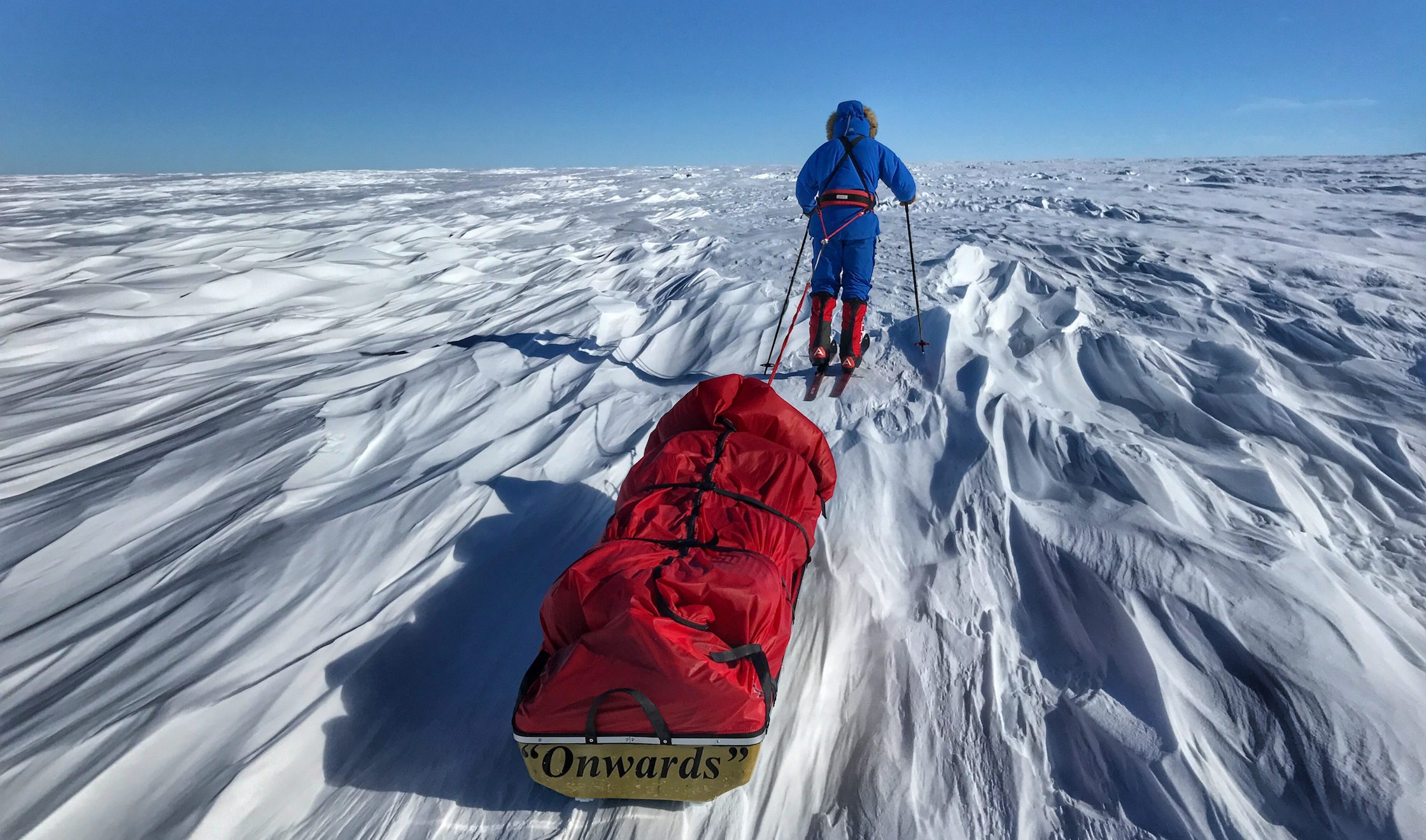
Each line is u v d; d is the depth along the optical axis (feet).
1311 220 23.58
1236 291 15.51
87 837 5.24
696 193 57.47
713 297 17.38
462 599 7.77
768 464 7.04
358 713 6.37
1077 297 15.02
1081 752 5.65
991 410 10.37
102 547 9.26
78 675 6.93
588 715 4.96
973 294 15.24
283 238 33.24
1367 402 10.80
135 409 14.25
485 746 6.09
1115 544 7.39
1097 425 9.93
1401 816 4.79
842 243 12.46
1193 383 11.44
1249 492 8.56
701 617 5.07
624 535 6.09
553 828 5.37
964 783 5.51
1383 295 14.75
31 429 13.48
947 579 7.55
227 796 5.42
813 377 12.76
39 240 33.50
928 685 6.36
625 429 11.50
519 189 70.90
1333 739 5.33
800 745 5.94
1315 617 6.23
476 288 25.04
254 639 7.27
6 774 5.65
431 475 10.50
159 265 26.48
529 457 10.72
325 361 16.67
